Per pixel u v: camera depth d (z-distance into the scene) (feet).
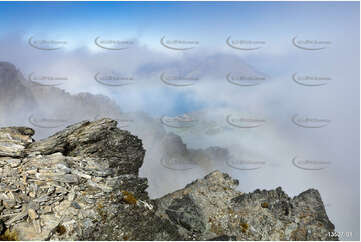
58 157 66.59
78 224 52.95
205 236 59.67
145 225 57.67
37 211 53.11
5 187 55.62
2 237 47.37
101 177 65.82
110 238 53.16
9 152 65.41
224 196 70.85
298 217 65.67
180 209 64.69
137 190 66.03
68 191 58.85
